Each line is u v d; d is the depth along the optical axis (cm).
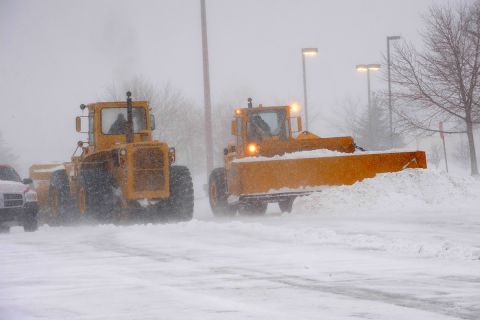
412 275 1986
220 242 2906
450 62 7144
